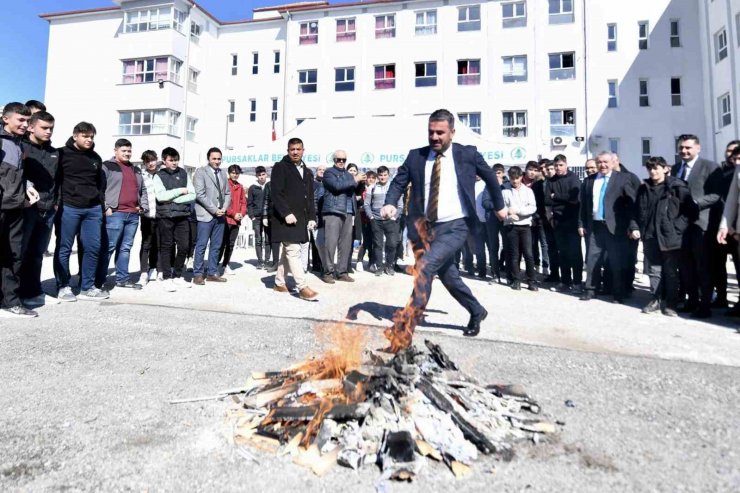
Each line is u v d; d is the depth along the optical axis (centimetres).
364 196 793
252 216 869
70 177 479
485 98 2138
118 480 165
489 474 171
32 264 473
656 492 161
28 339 341
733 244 448
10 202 392
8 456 179
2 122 399
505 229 648
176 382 261
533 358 313
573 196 627
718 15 1814
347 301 522
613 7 2022
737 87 1683
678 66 1978
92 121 2455
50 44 2548
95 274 545
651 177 495
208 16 2559
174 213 610
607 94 2019
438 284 720
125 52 2406
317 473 169
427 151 367
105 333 363
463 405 212
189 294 549
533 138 2073
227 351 320
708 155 1916
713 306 527
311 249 798
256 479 167
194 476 168
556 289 650
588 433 204
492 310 493
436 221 352
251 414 215
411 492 159
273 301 515
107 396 240
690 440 199
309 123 1171
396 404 199
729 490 162
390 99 2255
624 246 555
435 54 2202
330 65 2336
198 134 2564
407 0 2228
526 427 205
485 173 355
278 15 2650
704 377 278
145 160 606
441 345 343
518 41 2106
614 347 351
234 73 2581
